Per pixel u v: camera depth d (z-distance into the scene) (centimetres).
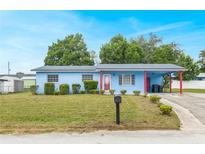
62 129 661
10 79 2933
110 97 1614
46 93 2045
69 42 3981
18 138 580
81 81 2234
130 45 3738
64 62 3841
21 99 1448
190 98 1634
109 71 2230
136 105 1141
